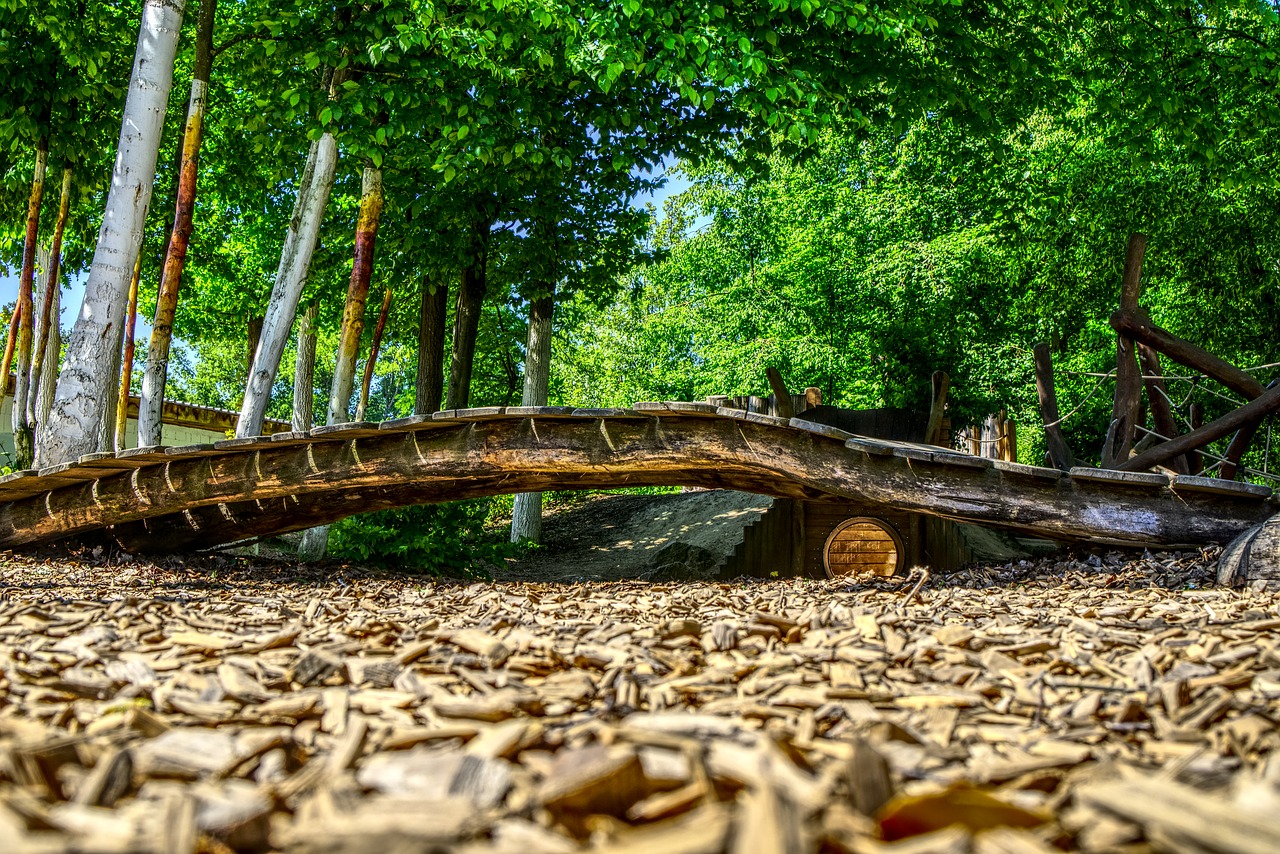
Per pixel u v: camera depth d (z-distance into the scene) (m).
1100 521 7.26
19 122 12.46
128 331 14.39
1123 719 2.30
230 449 8.10
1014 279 20.95
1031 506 7.32
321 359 33.38
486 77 10.62
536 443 7.74
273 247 19.05
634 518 18.55
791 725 2.13
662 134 12.61
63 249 16.95
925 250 19.81
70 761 1.60
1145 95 12.89
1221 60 12.84
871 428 13.20
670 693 2.49
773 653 3.18
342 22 10.20
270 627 4.19
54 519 8.73
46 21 11.35
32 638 3.45
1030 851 1.09
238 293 20.02
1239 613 4.57
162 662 2.89
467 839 1.22
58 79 12.39
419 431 8.01
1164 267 18.38
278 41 10.37
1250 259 17.53
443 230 14.55
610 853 1.10
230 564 9.35
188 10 14.36
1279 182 16.16
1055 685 2.73
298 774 1.60
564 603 5.98
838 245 22.20
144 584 7.07
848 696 2.42
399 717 2.14
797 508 12.96
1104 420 21.00
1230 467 9.52
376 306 19.48
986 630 3.99
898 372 18.88
